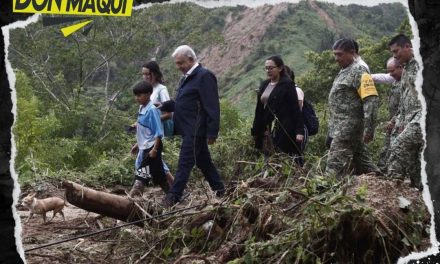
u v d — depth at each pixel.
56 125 11.44
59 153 10.73
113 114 19.75
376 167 6.27
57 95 23.03
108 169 9.23
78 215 6.62
